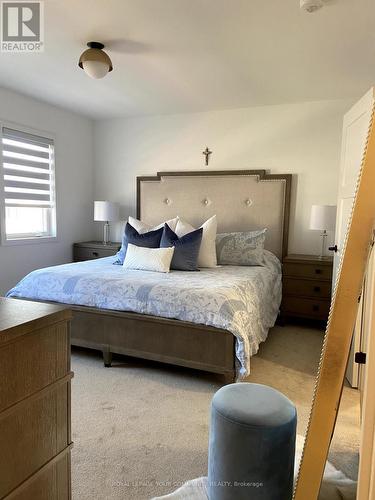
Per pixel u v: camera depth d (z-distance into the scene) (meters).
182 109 4.31
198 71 3.09
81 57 2.54
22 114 3.87
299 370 2.70
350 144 2.67
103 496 1.48
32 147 4.06
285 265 3.76
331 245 3.94
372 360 0.93
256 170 4.12
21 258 3.99
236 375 2.37
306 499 1.13
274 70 3.04
